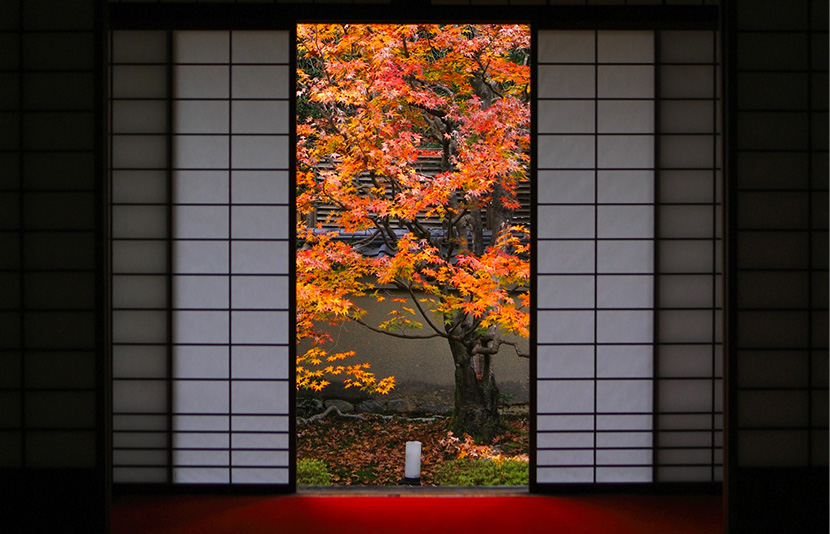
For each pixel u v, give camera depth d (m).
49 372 2.91
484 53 5.82
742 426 3.01
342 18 3.45
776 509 3.00
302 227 6.07
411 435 6.73
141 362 3.52
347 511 3.25
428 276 6.54
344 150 5.76
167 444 3.52
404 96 5.70
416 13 3.42
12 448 2.92
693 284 3.57
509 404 7.32
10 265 2.91
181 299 3.53
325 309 5.48
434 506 3.31
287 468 3.52
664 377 3.57
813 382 3.01
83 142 2.93
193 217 3.53
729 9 2.84
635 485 3.55
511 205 6.39
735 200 2.82
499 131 5.61
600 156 3.56
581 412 3.56
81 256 2.91
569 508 3.31
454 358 6.54
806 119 2.97
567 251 3.56
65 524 2.90
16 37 2.92
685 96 3.57
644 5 3.46
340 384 7.39
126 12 3.43
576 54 3.55
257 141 3.53
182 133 3.52
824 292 3.00
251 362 3.54
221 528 3.04
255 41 3.52
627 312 3.57
